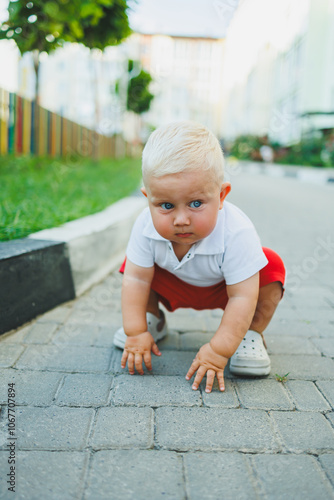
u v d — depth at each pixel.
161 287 1.71
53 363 1.63
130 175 7.29
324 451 1.17
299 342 1.93
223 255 1.47
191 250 1.47
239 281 1.47
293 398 1.44
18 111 6.17
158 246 1.51
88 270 2.57
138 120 17.91
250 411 1.36
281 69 21.98
